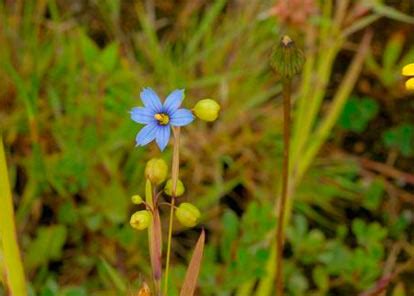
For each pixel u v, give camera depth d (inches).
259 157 14.2
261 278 12.3
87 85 14.0
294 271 13.3
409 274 13.6
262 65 14.6
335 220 14.3
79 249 13.5
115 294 12.9
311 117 12.8
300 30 14.5
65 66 14.2
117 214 13.3
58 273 13.4
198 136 14.1
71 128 13.8
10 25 14.4
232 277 12.3
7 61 13.9
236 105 14.3
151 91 8.4
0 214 9.3
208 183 14.2
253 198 14.2
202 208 13.9
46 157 13.7
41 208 13.7
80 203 13.8
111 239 13.4
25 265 13.1
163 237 13.7
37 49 14.4
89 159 13.6
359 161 14.6
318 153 14.5
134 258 13.3
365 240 13.2
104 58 14.1
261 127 14.3
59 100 14.2
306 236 13.1
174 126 8.5
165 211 13.8
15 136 13.9
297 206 14.0
